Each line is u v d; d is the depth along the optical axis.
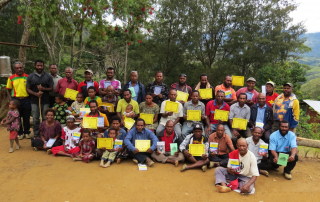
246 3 21.50
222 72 20.70
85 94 6.50
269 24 21.88
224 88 6.42
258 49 20.34
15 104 5.61
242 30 22.06
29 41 16.67
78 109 6.15
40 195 3.71
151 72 21.97
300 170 5.21
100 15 7.34
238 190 4.11
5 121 5.77
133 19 8.04
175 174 4.71
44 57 17.58
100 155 5.25
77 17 7.41
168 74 22.28
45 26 7.16
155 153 5.39
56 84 6.72
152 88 6.66
